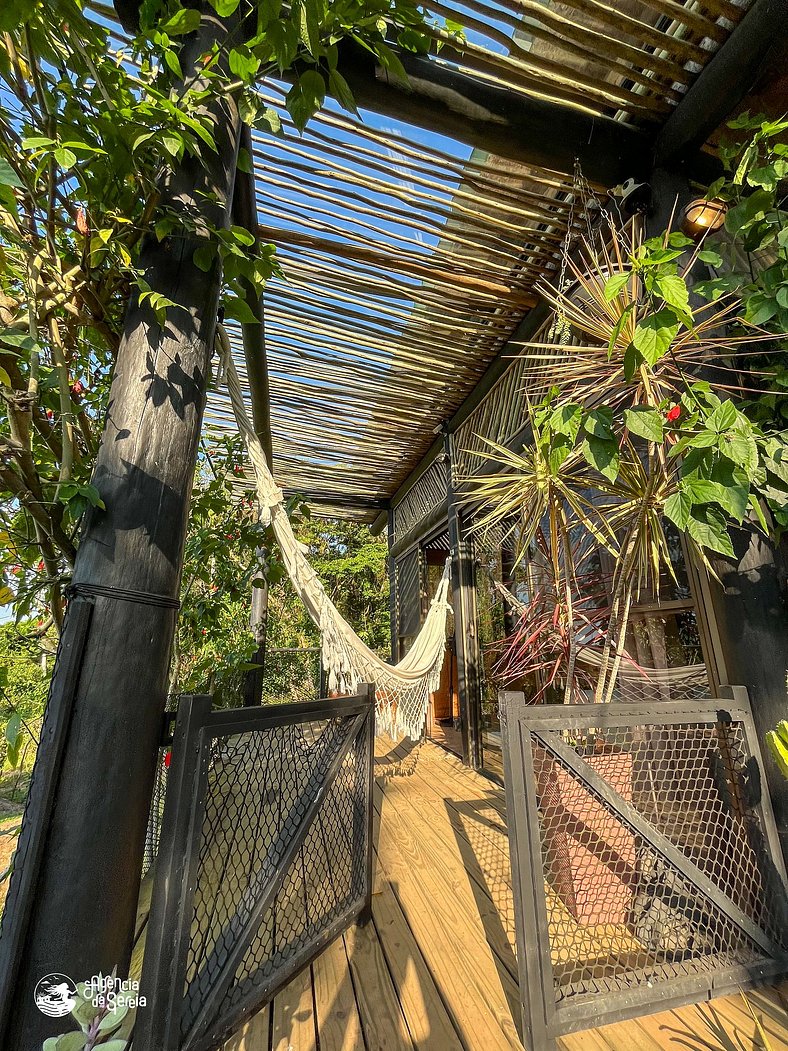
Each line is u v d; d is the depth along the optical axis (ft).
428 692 7.89
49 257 3.53
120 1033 3.14
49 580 3.83
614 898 4.34
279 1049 3.59
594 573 7.68
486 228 7.32
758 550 4.72
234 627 12.18
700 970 3.89
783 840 4.27
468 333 9.60
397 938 4.89
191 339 3.68
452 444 13.71
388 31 4.80
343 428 13.89
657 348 3.46
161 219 3.61
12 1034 2.46
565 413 4.10
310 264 8.00
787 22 4.50
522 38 5.47
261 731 4.18
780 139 5.47
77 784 2.78
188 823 3.24
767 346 5.25
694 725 4.53
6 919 2.56
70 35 2.99
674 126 5.65
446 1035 3.68
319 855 4.83
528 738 3.90
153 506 3.31
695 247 5.54
